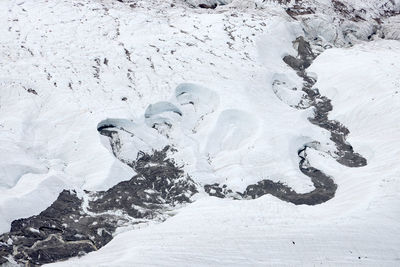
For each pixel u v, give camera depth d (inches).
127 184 792.3
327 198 799.7
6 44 1049.5
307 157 914.1
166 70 1059.3
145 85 1005.2
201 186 807.7
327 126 1014.4
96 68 1031.6
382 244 644.7
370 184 768.9
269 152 872.9
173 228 659.4
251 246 621.0
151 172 828.0
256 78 1083.9
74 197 746.2
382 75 1072.8
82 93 946.7
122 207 743.7
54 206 719.1
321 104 1094.4
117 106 926.4
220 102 978.1
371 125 973.2
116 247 641.0
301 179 831.1
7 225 658.8
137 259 579.5
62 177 766.5
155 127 946.7
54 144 842.2
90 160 818.2
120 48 1107.9
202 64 1095.6
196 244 617.3
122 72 1034.1
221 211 700.7
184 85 1020.5
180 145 893.8
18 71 969.5
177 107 977.5
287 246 625.9
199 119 975.0
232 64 1111.0
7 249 629.3
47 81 959.6
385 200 710.5
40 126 866.8
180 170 836.0
